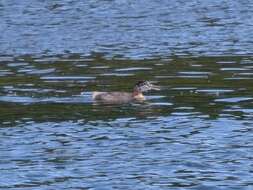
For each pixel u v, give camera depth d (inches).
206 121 5398.6
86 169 4466.0
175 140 4972.9
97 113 5689.0
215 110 5713.6
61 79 7130.9
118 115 5625.0
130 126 5315.0
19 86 6801.2
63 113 5708.7
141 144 4899.1
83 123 5408.5
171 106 5876.0
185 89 6510.8
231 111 5674.2
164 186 4202.8
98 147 4847.4
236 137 5009.8
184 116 5561.0
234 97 6146.7
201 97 6166.3
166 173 4384.8
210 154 4685.0
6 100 6186.0
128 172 4409.5
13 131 5226.4
